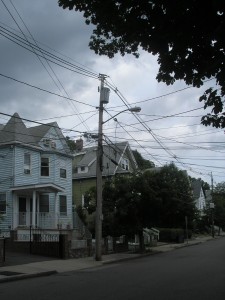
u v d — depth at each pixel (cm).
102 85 2628
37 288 1420
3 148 3459
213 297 1188
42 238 2827
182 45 920
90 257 2711
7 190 3381
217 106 1009
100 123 2639
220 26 808
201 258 2620
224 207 8044
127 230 3161
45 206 3706
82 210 3756
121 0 913
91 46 1147
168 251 3538
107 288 1391
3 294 1291
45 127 3853
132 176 3259
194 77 980
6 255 2512
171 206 3362
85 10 978
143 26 929
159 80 995
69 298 1199
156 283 1495
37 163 3644
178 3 850
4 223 3338
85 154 5269
